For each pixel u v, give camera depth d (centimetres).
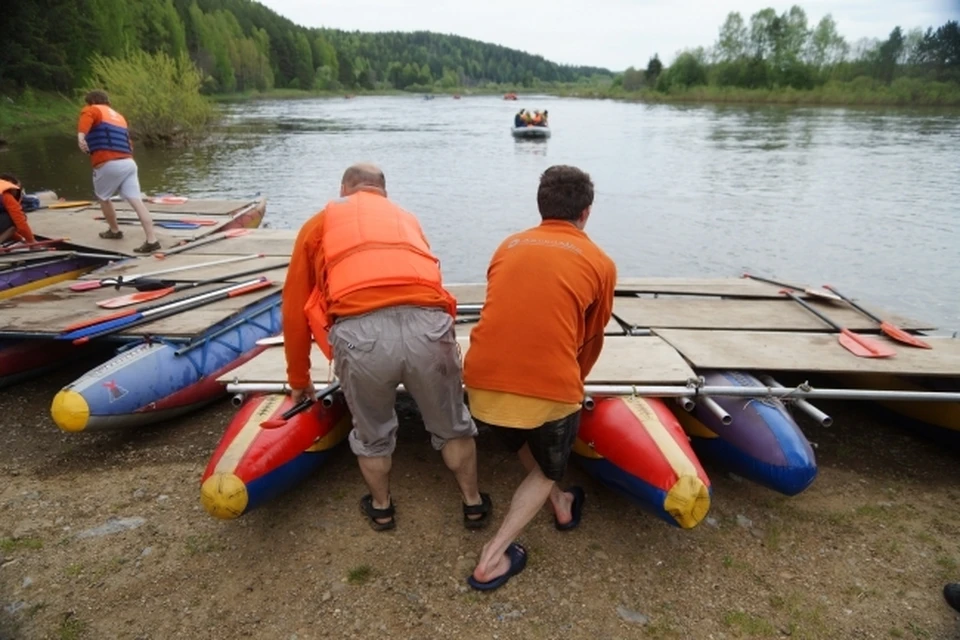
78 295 519
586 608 267
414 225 285
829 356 399
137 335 431
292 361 277
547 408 247
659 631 256
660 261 995
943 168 1856
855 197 1462
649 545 304
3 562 287
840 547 305
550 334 244
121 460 373
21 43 3609
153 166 1902
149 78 2491
